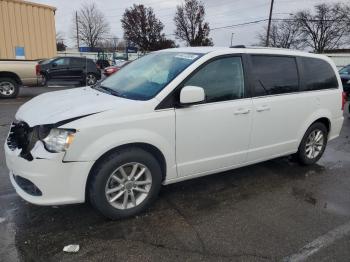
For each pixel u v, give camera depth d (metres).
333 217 4.06
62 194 3.40
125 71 4.80
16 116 3.92
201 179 5.02
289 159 6.03
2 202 4.11
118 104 3.62
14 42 15.54
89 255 3.19
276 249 3.38
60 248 3.27
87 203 4.11
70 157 3.33
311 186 4.96
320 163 5.98
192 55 4.29
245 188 4.79
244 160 4.67
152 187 3.90
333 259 3.26
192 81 3.99
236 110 4.33
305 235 3.65
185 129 3.95
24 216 3.81
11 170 3.63
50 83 17.08
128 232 3.58
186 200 4.35
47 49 16.81
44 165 3.28
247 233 3.64
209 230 3.67
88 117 3.40
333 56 36.09
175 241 3.45
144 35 66.38
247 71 4.50
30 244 3.32
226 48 4.44
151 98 3.77
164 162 3.93
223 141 4.32
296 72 5.12
